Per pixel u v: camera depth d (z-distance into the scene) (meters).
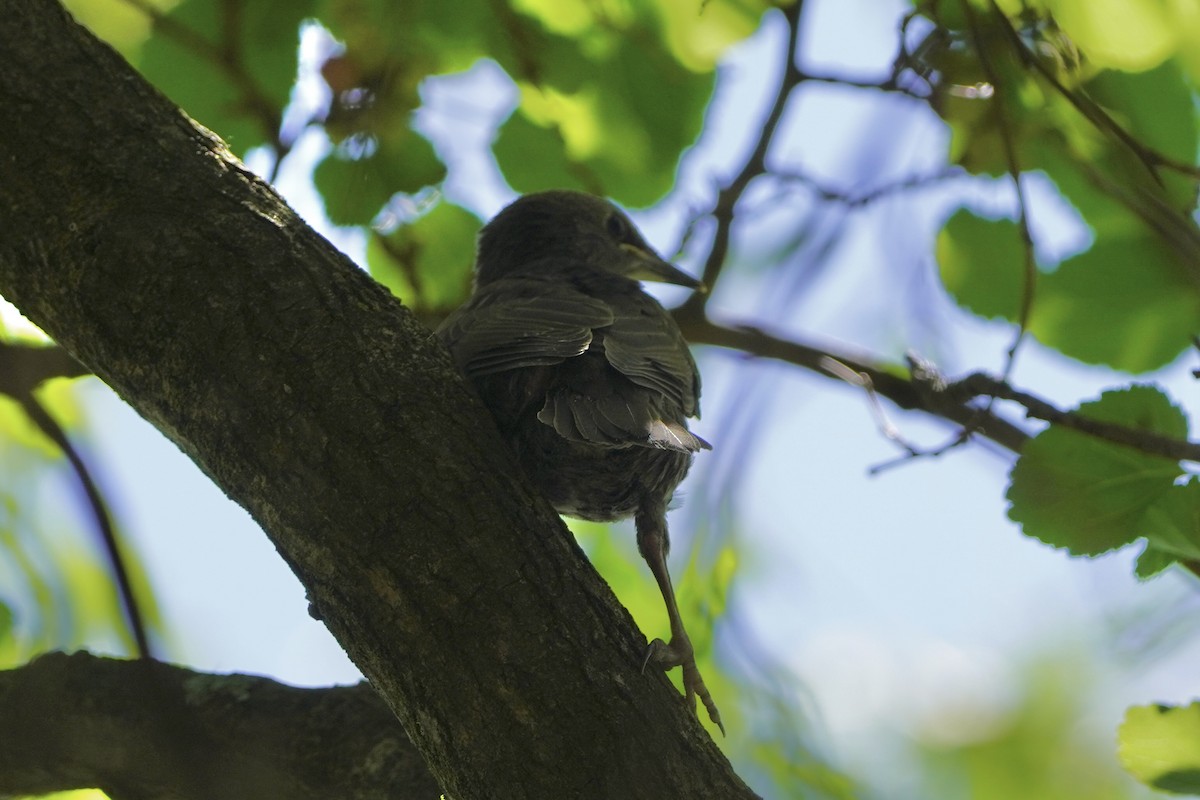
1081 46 9.13
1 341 8.23
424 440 6.37
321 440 6.27
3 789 7.83
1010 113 10.02
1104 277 10.57
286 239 6.72
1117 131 8.91
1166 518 7.61
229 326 6.40
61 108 6.72
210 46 9.88
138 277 6.45
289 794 7.87
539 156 10.80
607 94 10.76
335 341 6.48
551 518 6.57
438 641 6.03
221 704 8.12
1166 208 9.31
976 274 10.88
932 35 9.98
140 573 8.57
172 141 6.83
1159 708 7.69
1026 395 9.10
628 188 11.19
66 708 7.80
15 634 11.15
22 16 6.90
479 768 5.91
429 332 6.95
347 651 6.29
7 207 6.59
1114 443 7.75
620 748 5.96
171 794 7.75
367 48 9.84
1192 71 9.77
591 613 6.29
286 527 6.29
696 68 10.66
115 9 10.23
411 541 6.15
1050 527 7.87
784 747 11.27
